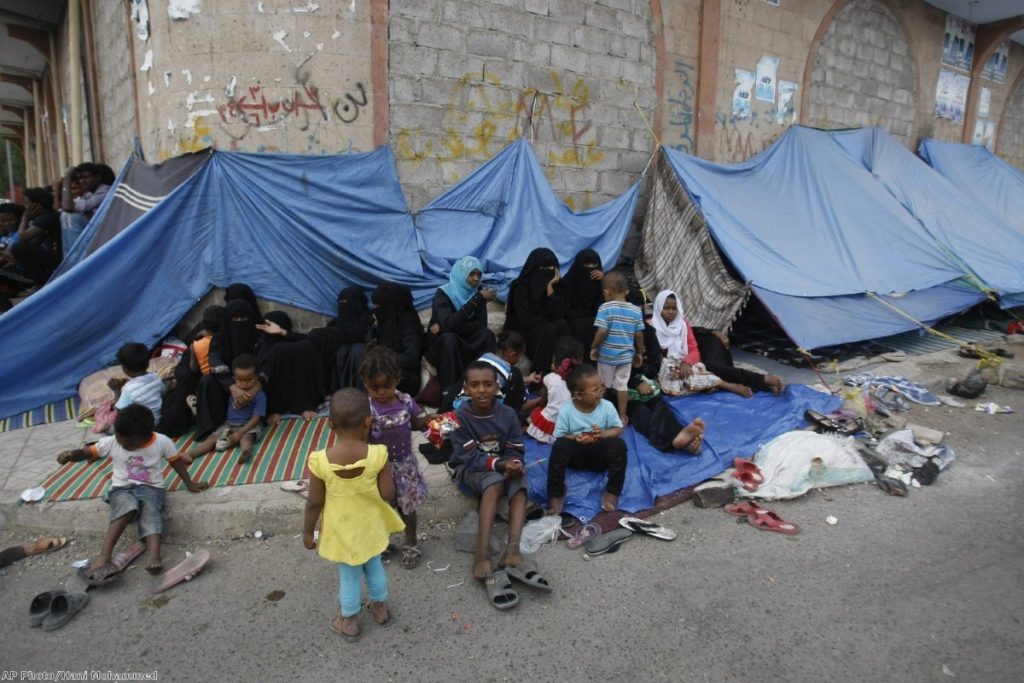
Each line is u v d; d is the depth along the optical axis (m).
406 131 6.39
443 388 5.18
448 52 6.48
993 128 13.41
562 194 7.50
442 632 2.95
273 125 5.88
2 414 5.09
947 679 2.64
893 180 9.23
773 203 8.01
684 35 8.12
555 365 5.00
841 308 6.88
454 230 6.62
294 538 3.72
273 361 4.94
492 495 3.44
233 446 4.48
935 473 4.51
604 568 3.45
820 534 3.79
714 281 6.65
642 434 4.87
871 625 2.97
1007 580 3.33
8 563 3.49
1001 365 6.73
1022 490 4.36
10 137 24.14
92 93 9.29
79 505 3.75
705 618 3.03
